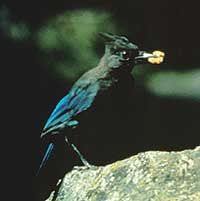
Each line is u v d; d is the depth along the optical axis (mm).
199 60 23328
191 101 19766
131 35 22312
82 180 7613
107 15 21016
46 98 17531
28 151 14562
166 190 6973
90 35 19438
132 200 6992
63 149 12422
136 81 20438
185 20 24031
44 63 18609
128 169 7305
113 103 8109
